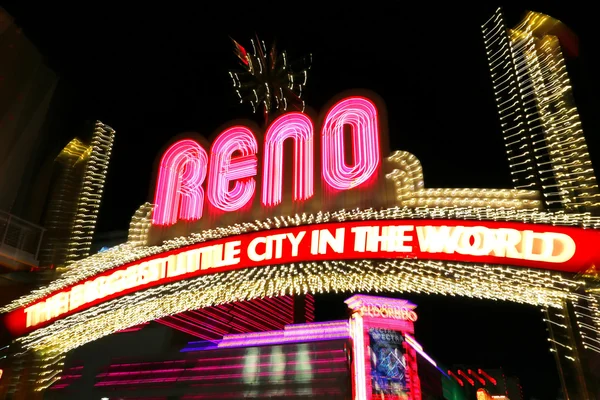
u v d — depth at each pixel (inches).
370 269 345.4
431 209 329.1
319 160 398.3
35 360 495.8
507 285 315.9
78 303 441.1
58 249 513.3
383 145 373.4
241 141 447.2
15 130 603.5
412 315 710.5
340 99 402.0
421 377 838.5
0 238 489.7
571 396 282.8
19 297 506.9
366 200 361.1
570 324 291.6
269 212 398.3
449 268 315.6
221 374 824.9
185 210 441.1
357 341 670.5
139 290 411.8
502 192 319.6
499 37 366.3
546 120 324.8
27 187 597.0
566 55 329.7
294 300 1118.4
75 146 571.2
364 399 624.7
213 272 385.4
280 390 778.2
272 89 588.4
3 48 593.0
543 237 288.2
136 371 868.0
